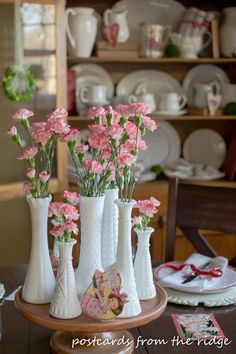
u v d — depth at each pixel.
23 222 2.78
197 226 1.91
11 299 1.49
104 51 2.84
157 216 2.83
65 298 1.15
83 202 1.21
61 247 1.15
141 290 1.25
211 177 2.99
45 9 2.57
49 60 2.61
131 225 1.24
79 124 3.04
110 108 1.20
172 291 1.49
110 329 1.13
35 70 2.62
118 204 1.16
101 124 1.20
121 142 1.16
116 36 2.83
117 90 3.05
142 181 2.94
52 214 1.17
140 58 2.86
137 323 1.15
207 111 2.96
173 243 1.94
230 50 2.94
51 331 1.32
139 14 3.03
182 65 3.12
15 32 2.59
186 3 3.10
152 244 2.83
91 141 1.14
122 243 1.16
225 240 2.90
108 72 3.05
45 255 1.23
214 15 3.09
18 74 2.61
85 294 1.17
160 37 2.89
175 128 3.18
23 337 1.29
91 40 2.81
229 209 1.87
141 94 2.93
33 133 1.16
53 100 2.63
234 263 1.84
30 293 1.22
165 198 2.85
